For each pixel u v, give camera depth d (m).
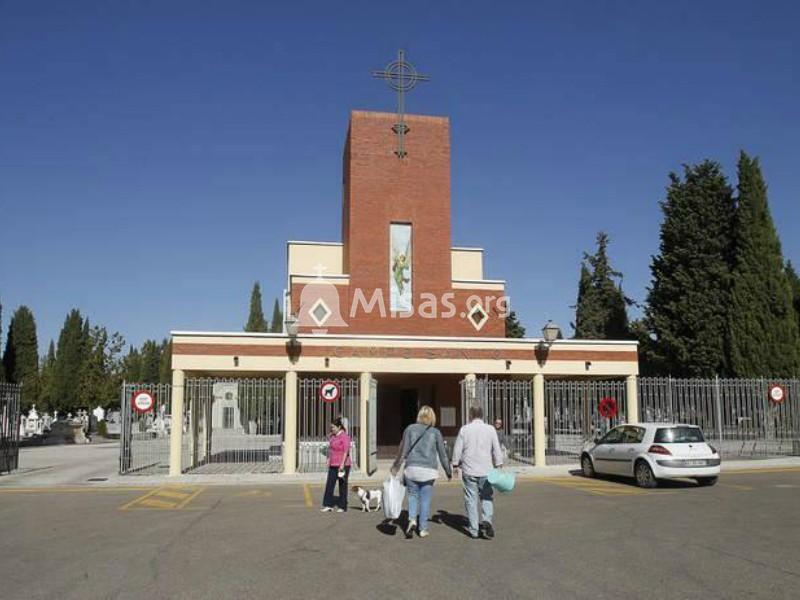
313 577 7.91
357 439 24.14
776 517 12.05
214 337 22.17
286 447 21.92
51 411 55.25
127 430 21.59
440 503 14.30
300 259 30.80
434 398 28.73
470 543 9.81
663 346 40.41
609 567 8.28
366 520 12.11
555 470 21.75
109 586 7.56
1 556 9.17
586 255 55.03
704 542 9.78
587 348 24.86
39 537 10.63
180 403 21.72
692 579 7.71
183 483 19.50
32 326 53.62
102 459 28.02
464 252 32.28
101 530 11.27
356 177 28.64
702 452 17.06
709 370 38.66
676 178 42.31
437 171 29.25
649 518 12.02
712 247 40.09
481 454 10.23
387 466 24.38
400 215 28.72
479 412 10.49
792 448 26.05
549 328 24.30
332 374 25.42
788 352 37.03
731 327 37.97
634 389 25.09
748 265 38.25
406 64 29.56
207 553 9.30
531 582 7.61
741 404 26.34
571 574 7.96
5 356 44.66
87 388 49.00
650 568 8.23
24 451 33.50
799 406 25.98
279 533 10.83
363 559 8.82
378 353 23.17
